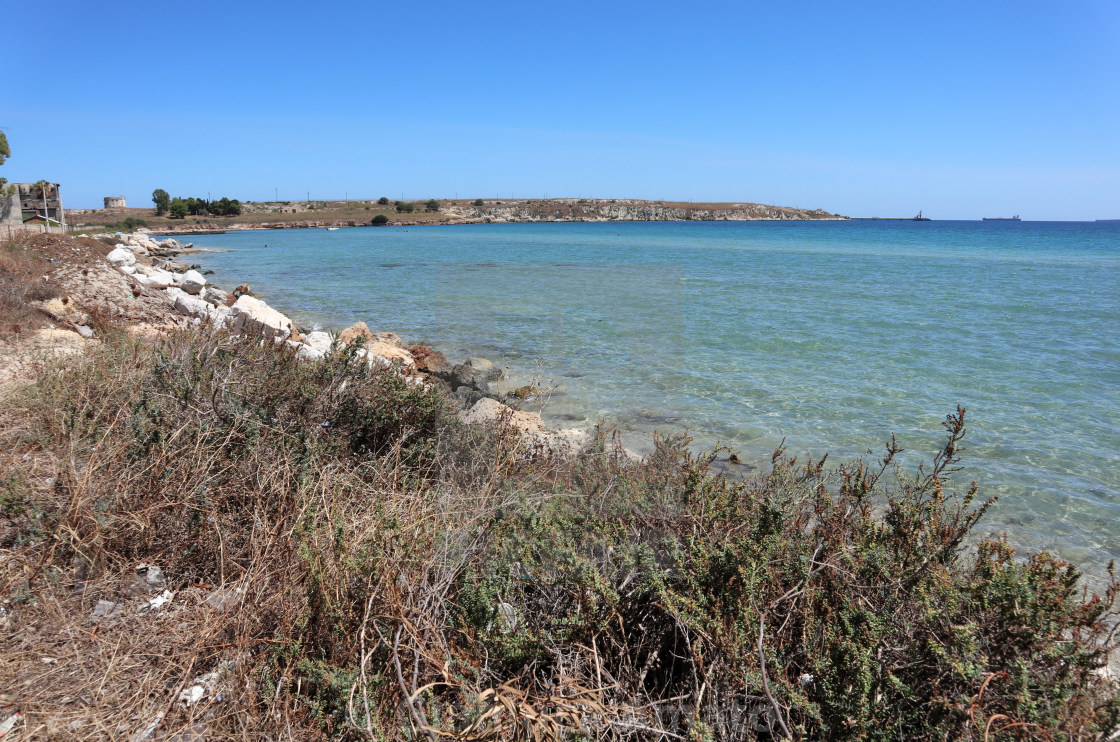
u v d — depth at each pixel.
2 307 9.41
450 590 2.65
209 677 2.57
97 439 3.82
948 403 9.33
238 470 3.75
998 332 15.65
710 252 50.62
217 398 4.32
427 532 2.88
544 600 2.61
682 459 3.44
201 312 11.57
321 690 2.35
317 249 52.19
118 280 13.59
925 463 6.96
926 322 17.02
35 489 3.61
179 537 3.42
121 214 109.94
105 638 2.74
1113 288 25.66
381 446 4.30
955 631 2.16
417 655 2.30
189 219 114.56
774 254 49.12
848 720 2.02
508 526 2.75
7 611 2.83
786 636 2.40
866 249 57.50
